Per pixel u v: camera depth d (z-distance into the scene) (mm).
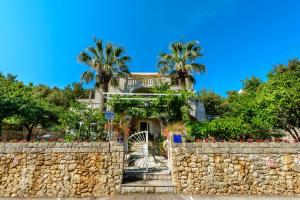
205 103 25516
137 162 9398
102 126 9883
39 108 13617
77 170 7223
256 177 7121
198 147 7441
